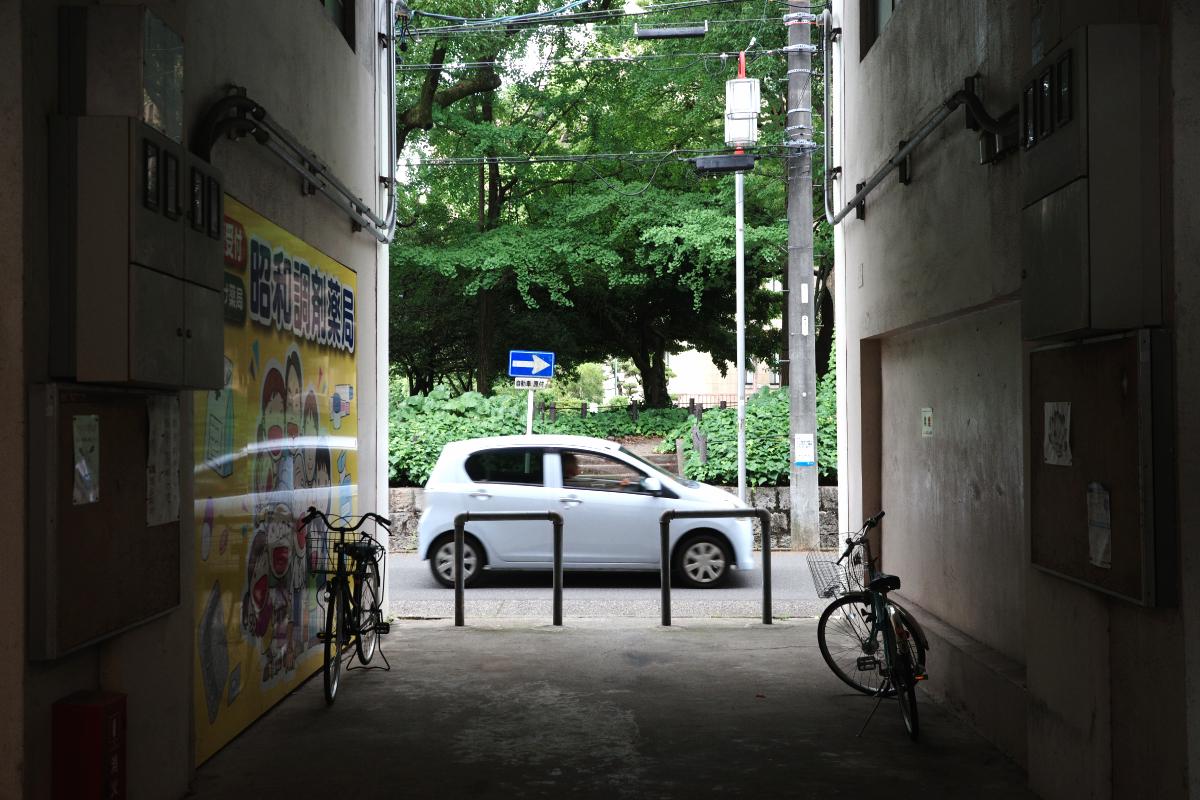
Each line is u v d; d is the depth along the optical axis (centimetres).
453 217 2370
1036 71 489
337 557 773
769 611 1038
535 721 691
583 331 2841
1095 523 464
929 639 761
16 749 394
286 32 718
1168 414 419
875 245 920
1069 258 449
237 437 634
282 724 677
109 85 428
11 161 396
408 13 1453
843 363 1039
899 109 841
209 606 593
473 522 1273
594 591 1254
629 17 2120
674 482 1282
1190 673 408
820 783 570
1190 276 418
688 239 1948
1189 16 425
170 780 525
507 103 2394
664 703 737
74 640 412
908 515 888
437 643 943
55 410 400
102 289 415
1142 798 440
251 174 648
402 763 602
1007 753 611
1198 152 422
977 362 714
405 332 2703
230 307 614
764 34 1914
